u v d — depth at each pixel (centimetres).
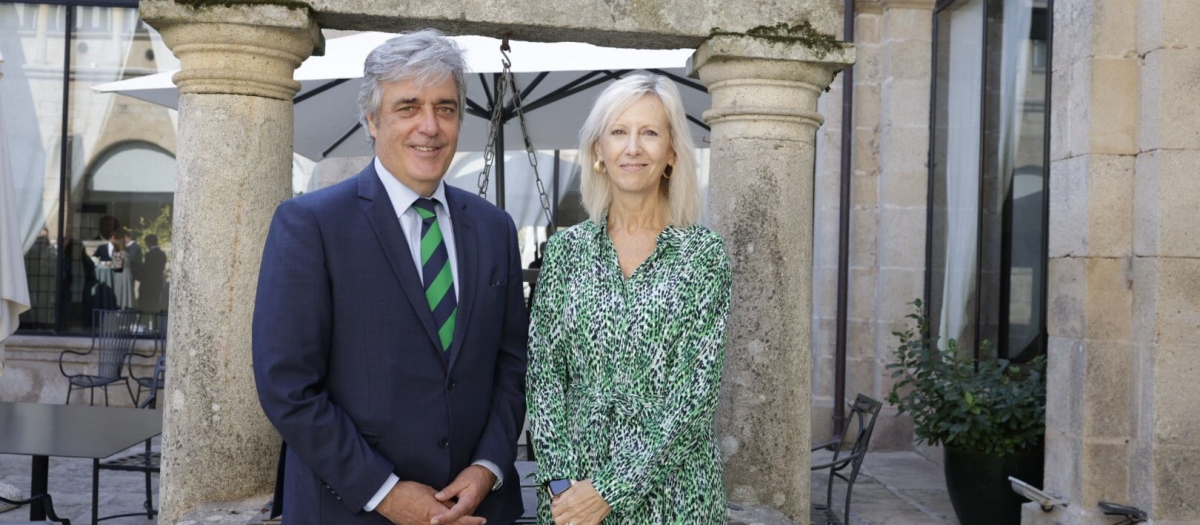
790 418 311
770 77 307
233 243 283
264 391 195
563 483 206
